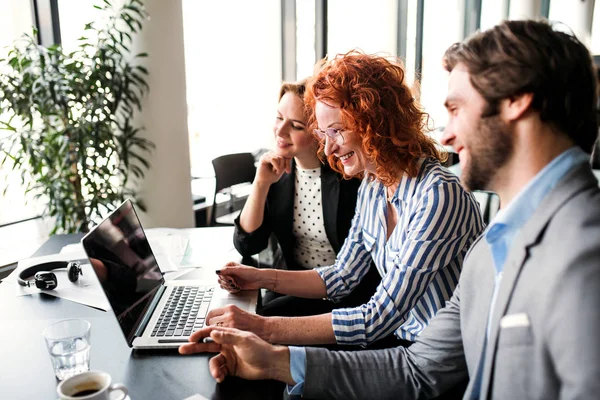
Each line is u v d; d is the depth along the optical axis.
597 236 0.62
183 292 1.43
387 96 1.24
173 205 3.18
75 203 2.85
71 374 1.02
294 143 1.79
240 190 4.13
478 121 0.73
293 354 1.03
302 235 1.94
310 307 1.68
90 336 1.17
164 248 1.83
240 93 4.42
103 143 2.74
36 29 2.85
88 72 2.71
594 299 0.59
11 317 1.30
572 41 0.69
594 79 0.70
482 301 0.86
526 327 0.68
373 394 1.04
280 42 4.48
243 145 4.55
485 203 2.62
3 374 1.04
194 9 3.70
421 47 5.79
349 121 1.25
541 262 0.67
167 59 2.97
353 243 1.57
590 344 0.58
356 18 5.09
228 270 1.47
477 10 6.34
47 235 3.15
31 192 3.21
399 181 1.34
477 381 0.85
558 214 0.67
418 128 1.31
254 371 1.02
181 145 3.14
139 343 1.13
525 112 0.70
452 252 1.23
